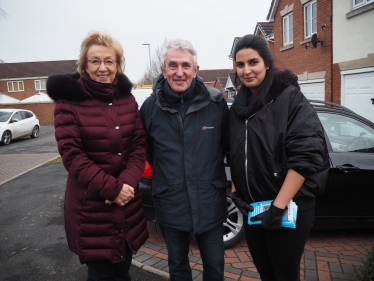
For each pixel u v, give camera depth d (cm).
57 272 348
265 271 236
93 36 229
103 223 232
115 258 236
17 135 1759
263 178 205
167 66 232
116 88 234
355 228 393
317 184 202
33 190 710
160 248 388
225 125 248
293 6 1377
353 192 373
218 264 250
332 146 379
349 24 980
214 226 242
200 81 241
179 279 252
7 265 367
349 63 987
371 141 396
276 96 203
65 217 242
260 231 223
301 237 208
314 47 1184
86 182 218
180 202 237
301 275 316
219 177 246
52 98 220
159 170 245
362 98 949
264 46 209
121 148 232
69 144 218
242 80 215
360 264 336
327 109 405
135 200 249
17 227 487
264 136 202
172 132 238
